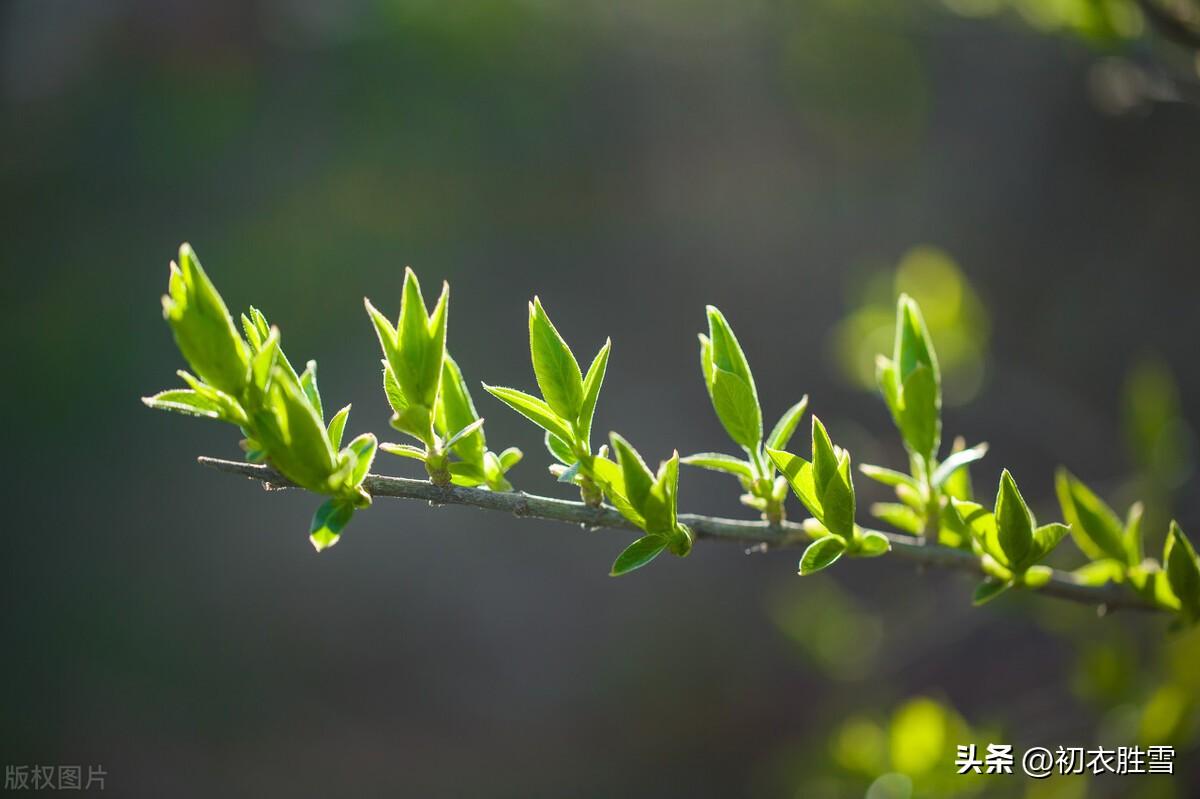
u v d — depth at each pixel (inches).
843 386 328.2
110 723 288.5
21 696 291.3
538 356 34.6
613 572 34.4
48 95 377.4
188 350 29.8
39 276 350.3
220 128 376.8
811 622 121.9
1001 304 297.3
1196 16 56.1
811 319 351.6
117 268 348.8
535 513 35.1
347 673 308.7
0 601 302.2
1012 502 36.6
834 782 87.9
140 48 380.2
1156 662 82.7
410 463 321.4
